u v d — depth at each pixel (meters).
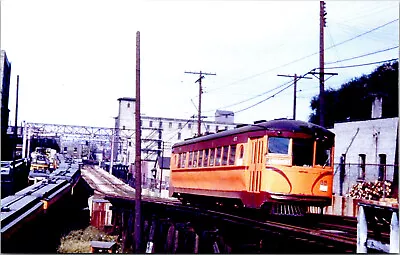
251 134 16.84
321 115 23.83
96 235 28.92
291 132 16.05
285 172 15.80
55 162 57.69
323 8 24.75
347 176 31.00
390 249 9.68
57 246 21.98
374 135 29.16
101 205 35.28
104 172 64.06
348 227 14.64
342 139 31.94
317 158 16.25
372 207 10.20
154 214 21.86
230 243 13.75
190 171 22.81
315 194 15.99
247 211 18.02
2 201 18.56
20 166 31.45
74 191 37.91
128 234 25.36
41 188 25.61
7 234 12.58
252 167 16.58
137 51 18.73
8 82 35.12
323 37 24.77
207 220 15.28
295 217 16.91
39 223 19.77
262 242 12.26
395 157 27.39
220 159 19.19
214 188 19.50
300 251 10.82
